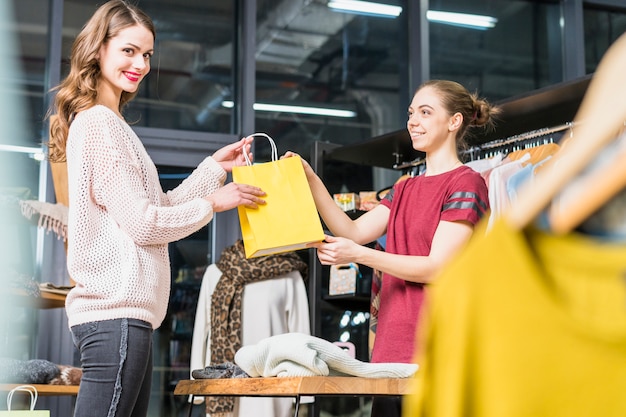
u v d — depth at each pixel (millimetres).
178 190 2279
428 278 2123
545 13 5672
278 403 4191
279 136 5129
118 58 2088
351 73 5359
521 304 393
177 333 4727
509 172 3311
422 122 2404
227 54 5176
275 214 2186
